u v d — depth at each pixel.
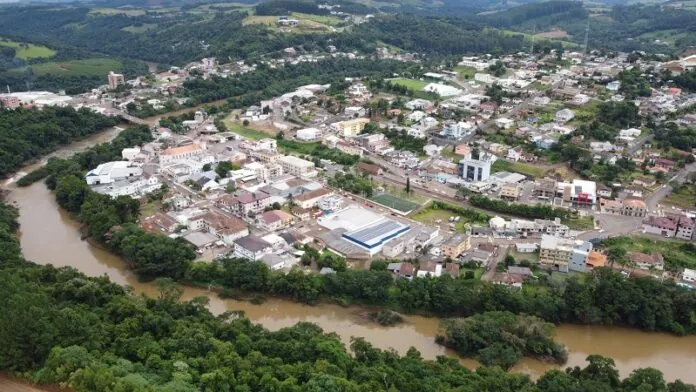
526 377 165.50
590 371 169.88
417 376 160.38
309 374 152.88
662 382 161.75
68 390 141.50
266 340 171.88
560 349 189.75
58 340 156.75
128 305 182.12
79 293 191.38
